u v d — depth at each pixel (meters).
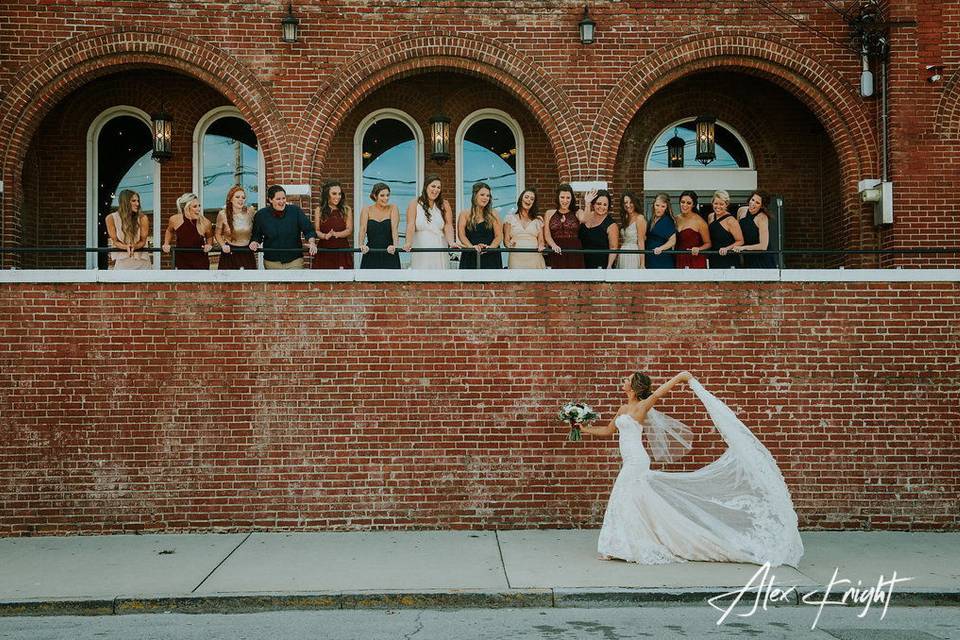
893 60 12.95
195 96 14.55
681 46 13.31
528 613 8.16
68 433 11.10
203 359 11.20
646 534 9.50
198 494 11.12
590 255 12.03
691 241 12.02
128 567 9.43
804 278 11.38
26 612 8.23
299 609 8.37
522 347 11.33
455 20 13.30
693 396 11.32
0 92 12.80
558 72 13.33
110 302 11.17
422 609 8.35
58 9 12.90
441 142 13.79
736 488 9.59
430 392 11.28
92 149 14.53
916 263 12.91
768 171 14.81
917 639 7.31
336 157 14.61
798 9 13.34
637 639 7.29
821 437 11.32
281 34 13.17
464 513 11.23
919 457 11.31
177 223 11.91
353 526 11.19
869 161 13.15
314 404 11.23
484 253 11.95
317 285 11.29
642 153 14.80
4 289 11.11
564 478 11.27
